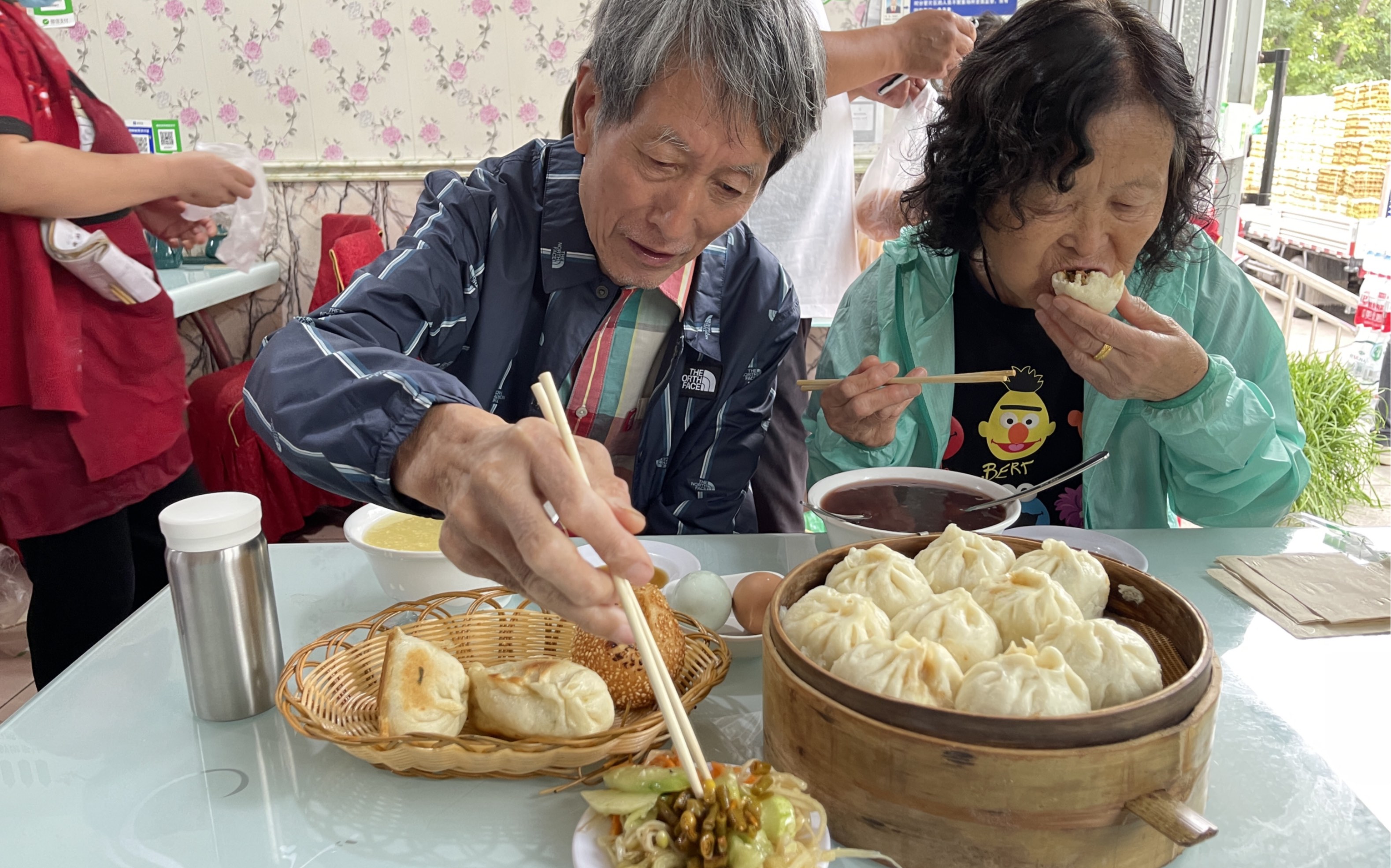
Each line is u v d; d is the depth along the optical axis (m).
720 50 1.08
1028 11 1.44
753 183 1.22
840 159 2.61
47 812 0.86
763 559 1.42
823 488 1.43
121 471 2.25
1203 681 0.78
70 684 1.09
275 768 0.93
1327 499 2.61
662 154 1.15
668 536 1.51
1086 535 1.40
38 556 2.25
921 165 2.44
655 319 1.57
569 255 1.49
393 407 0.98
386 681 0.92
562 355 1.54
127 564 2.33
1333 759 0.93
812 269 2.66
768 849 0.73
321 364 1.09
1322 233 2.85
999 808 0.73
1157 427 1.58
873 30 2.31
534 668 0.93
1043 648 0.87
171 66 4.32
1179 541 1.47
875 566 1.02
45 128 2.07
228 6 4.22
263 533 1.03
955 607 0.93
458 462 0.86
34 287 2.02
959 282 1.86
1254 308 1.76
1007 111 1.41
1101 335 1.43
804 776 0.83
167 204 2.50
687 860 0.74
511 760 0.85
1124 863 0.76
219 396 3.61
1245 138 2.76
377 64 4.29
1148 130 1.33
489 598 1.16
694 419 1.65
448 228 1.45
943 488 1.46
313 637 1.18
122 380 2.24
